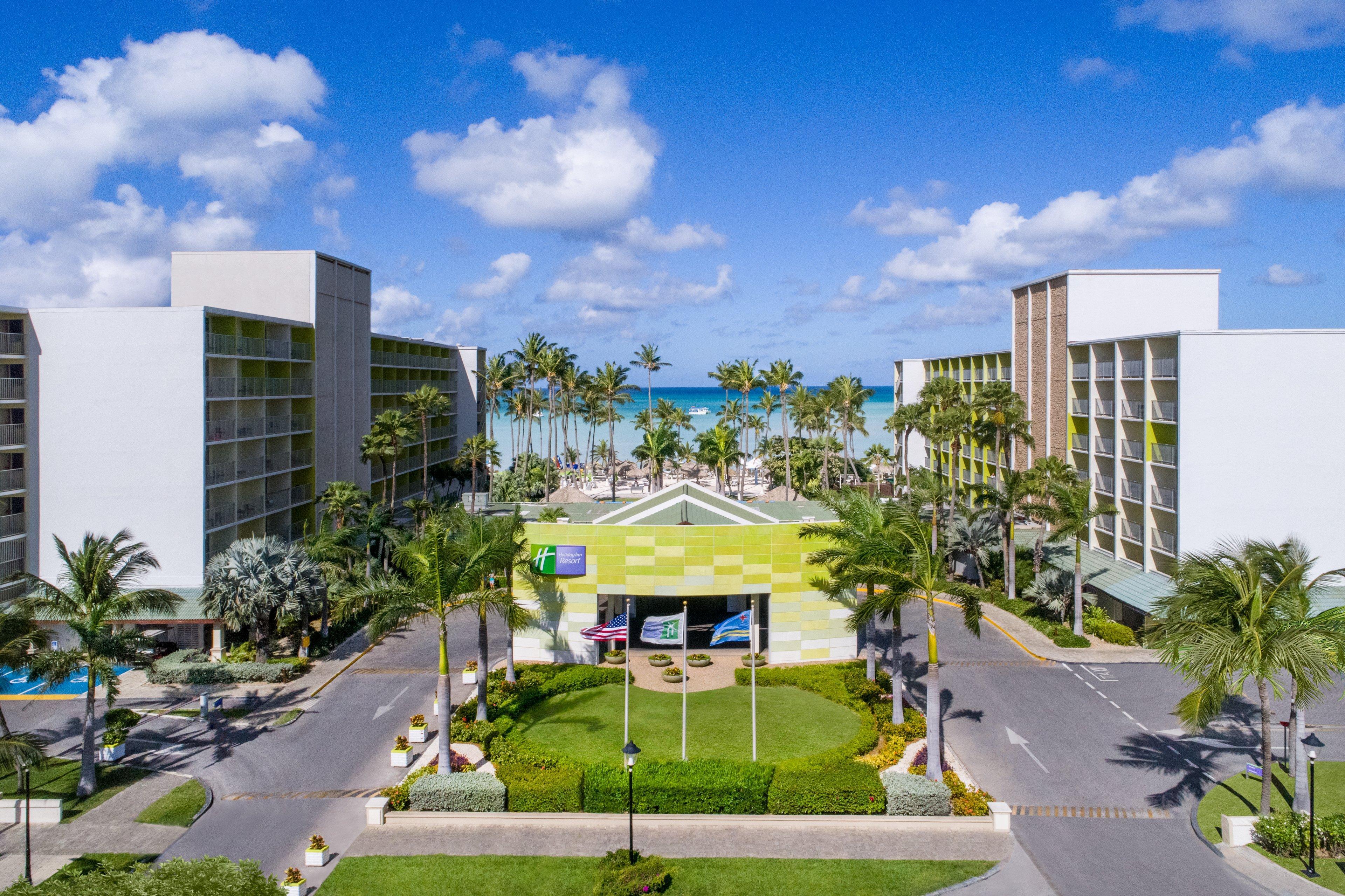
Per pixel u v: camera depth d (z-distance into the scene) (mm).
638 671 44625
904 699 40062
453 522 39438
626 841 27391
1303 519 47719
